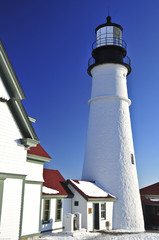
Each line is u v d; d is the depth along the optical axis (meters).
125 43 27.42
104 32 26.81
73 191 20.19
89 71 27.67
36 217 14.55
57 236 16.22
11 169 11.67
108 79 25.61
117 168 23.05
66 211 19.16
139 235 18.30
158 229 24.62
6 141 11.61
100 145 24.11
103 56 26.17
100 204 20.39
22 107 12.06
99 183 23.16
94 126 25.08
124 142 24.06
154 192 26.88
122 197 22.22
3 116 11.61
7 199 11.35
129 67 26.89
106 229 20.39
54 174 21.45
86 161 24.97
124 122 24.77
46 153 16.58
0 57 11.23
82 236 16.83
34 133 12.63
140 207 23.12
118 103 25.09
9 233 11.23
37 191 14.95
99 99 25.41
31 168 14.69
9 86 11.65
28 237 13.64
